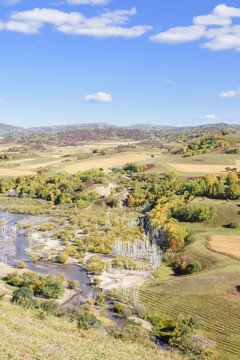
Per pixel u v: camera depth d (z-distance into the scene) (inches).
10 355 864.9
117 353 1174.3
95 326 1786.4
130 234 4928.6
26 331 1110.4
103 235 4896.7
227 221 4891.7
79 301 2738.7
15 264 3693.4
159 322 2416.3
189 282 3004.4
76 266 3747.5
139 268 3651.6
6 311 1332.4
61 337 1166.3
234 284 2839.6
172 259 3841.0
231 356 1988.2
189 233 4549.7
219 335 2223.2
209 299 2696.9
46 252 4163.4
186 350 1989.4
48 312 1739.7
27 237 4857.3
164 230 4670.3
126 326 2289.6
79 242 4510.3
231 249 3713.1
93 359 1024.9
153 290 3006.9
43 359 901.8
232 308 2504.9
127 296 2896.2
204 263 3452.3
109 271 3560.5
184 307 2647.6
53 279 3051.2
